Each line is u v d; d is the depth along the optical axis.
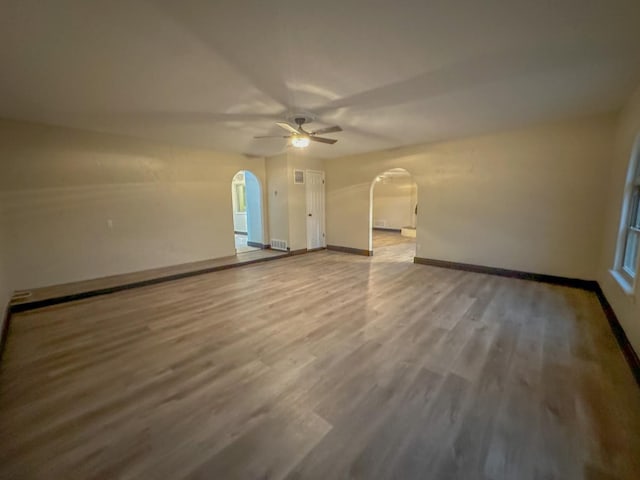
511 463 1.38
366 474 1.33
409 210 10.62
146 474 1.34
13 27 1.77
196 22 1.76
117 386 1.99
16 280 3.73
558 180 4.06
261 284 4.37
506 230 4.55
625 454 1.41
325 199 7.23
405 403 1.79
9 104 3.10
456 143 4.91
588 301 3.52
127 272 4.69
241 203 9.87
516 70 2.43
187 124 3.90
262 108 3.27
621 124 3.32
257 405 1.79
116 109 3.29
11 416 1.72
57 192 4.00
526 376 2.05
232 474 1.34
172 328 2.89
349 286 4.22
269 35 1.91
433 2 1.60
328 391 1.91
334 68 2.36
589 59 2.26
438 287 4.12
